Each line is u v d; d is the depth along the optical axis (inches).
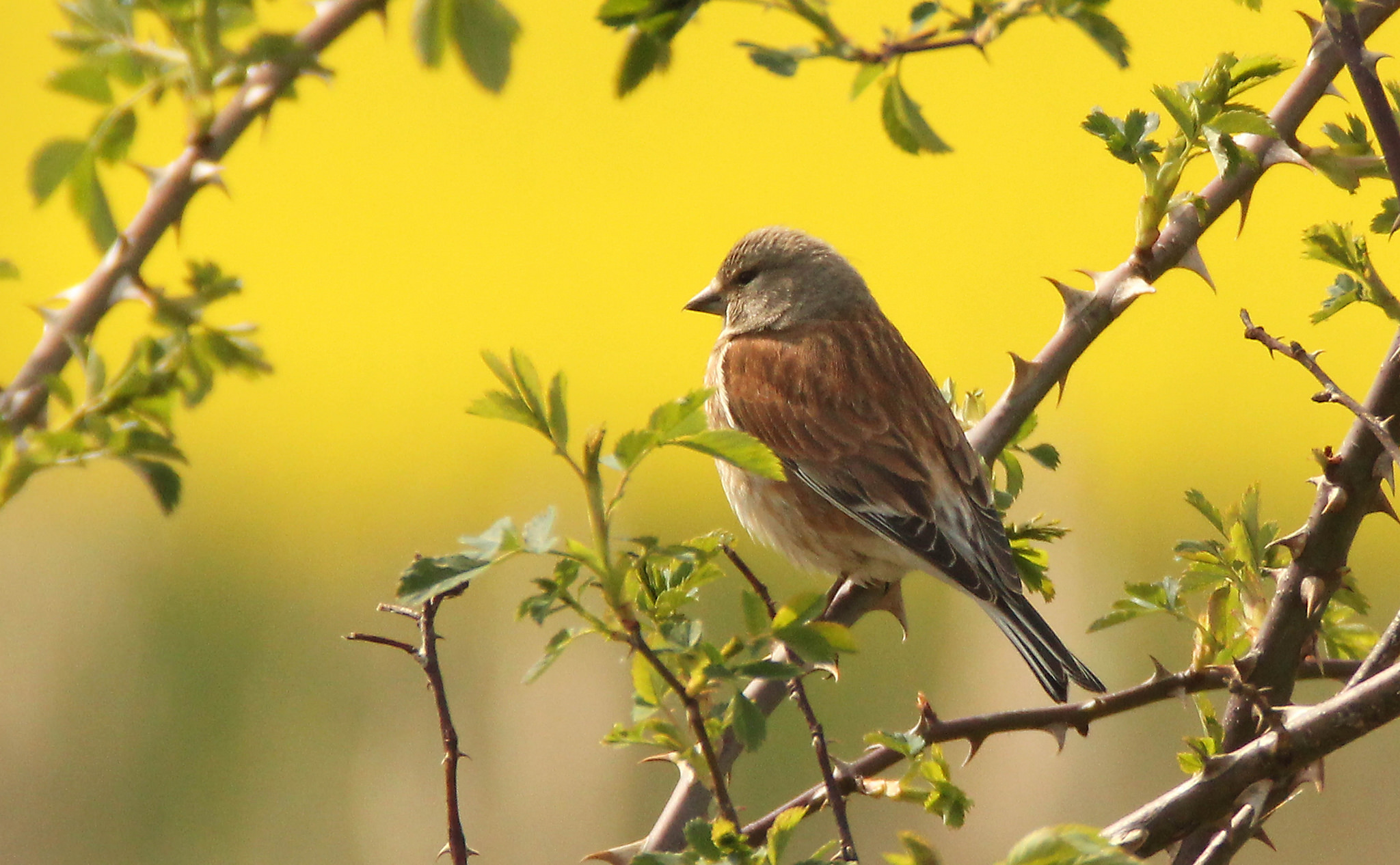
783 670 117.0
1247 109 177.9
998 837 384.2
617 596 115.2
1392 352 170.9
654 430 113.3
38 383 110.9
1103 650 403.9
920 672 422.6
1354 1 136.6
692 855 117.0
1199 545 174.7
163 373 111.9
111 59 108.1
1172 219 203.3
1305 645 170.7
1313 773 149.6
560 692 400.2
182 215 111.3
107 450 108.7
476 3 107.1
